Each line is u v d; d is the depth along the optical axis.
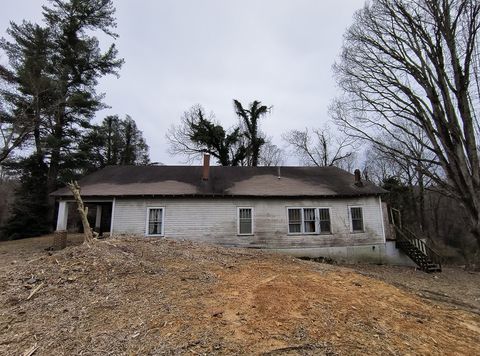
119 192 15.95
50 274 6.98
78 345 4.60
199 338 4.78
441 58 16.42
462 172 15.70
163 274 7.47
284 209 17.28
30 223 24.56
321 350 4.70
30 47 24.84
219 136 32.75
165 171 19.55
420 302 7.57
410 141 29.05
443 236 37.91
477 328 6.46
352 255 17.28
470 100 16.31
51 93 24.06
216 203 16.75
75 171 27.34
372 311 6.36
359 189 18.33
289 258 10.91
